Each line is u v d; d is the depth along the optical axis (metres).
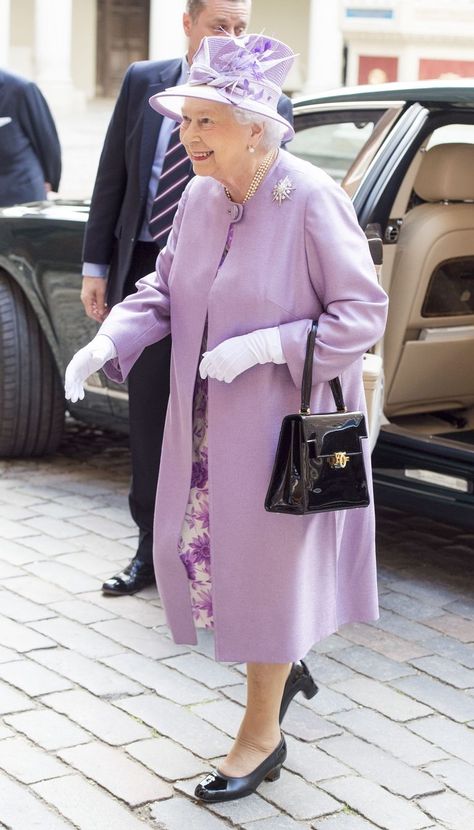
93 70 34.28
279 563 3.04
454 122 4.70
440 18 20.30
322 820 3.11
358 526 3.25
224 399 3.03
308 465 2.90
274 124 2.94
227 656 3.12
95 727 3.50
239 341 2.95
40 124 7.24
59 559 4.77
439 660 4.07
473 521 4.45
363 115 4.81
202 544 3.21
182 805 3.14
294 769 3.35
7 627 4.14
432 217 4.83
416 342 4.94
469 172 4.92
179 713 3.61
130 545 4.96
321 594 3.17
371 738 3.53
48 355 5.86
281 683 3.18
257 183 2.99
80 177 16.48
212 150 2.93
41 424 5.94
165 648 4.05
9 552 4.82
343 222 3.00
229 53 2.87
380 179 4.61
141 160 4.22
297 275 3.00
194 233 3.11
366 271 2.98
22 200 7.26
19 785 3.19
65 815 3.06
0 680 3.76
